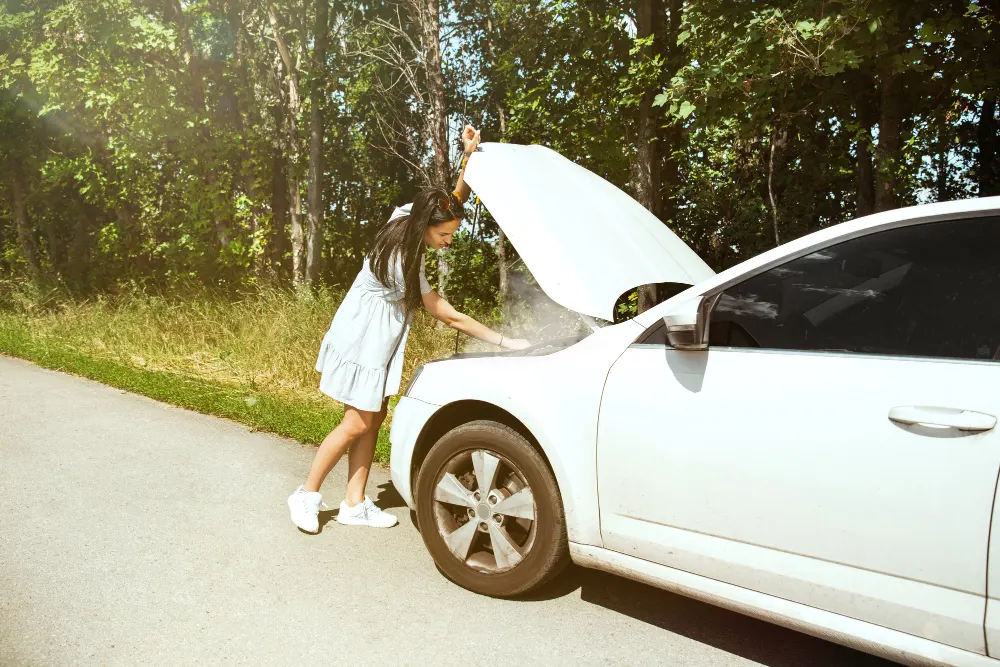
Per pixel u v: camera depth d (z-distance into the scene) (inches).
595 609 123.6
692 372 103.4
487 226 613.0
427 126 577.3
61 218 765.9
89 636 110.3
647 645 112.8
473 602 124.8
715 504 99.8
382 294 141.7
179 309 432.8
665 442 104.0
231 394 274.1
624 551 110.1
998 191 345.4
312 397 288.2
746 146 406.9
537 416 116.6
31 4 577.3
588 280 121.6
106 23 504.1
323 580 131.5
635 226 144.9
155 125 533.3
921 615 84.6
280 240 609.9
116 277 635.5
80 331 423.5
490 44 593.9
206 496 172.9
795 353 96.9
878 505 87.0
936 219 92.5
